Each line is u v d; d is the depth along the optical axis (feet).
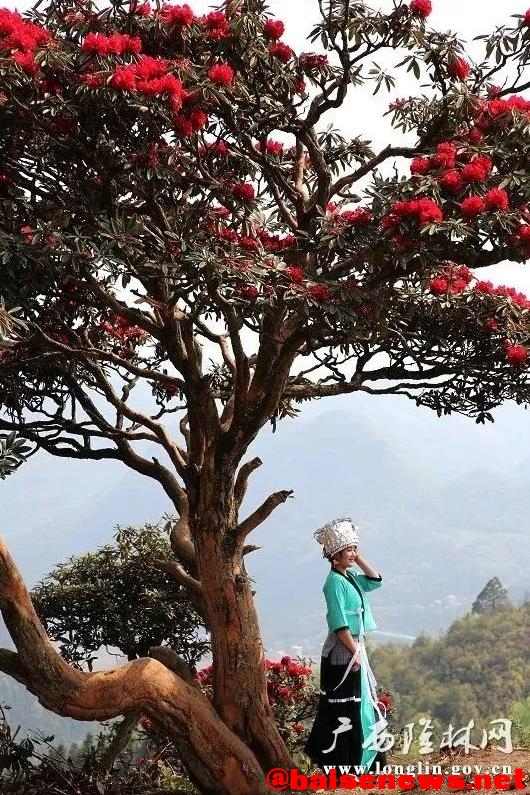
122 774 33.83
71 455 33.96
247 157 28.22
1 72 23.35
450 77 26.48
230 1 25.57
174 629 38.55
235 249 25.25
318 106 27.35
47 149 25.89
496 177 24.41
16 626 26.05
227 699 29.12
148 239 25.40
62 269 24.90
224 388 36.58
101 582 37.88
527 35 26.27
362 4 25.88
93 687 26.43
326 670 27.30
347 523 27.37
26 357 30.89
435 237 23.84
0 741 30.66
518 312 28.17
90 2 25.99
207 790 28.04
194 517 29.94
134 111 24.25
